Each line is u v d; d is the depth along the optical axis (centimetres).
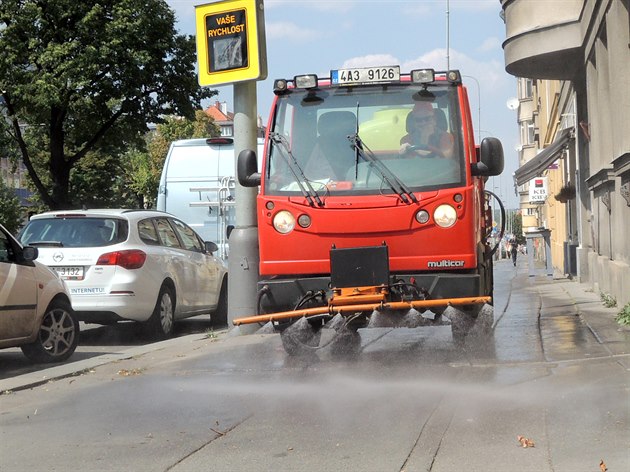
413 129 882
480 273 902
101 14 3788
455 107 884
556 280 2550
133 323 1534
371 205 853
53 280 1029
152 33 3884
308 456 538
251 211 1223
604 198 1564
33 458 559
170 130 7362
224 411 675
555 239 3706
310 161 887
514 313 1348
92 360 985
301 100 909
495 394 689
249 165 923
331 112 899
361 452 542
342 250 841
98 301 1191
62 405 731
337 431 595
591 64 1731
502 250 7650
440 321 869
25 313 970
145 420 656
